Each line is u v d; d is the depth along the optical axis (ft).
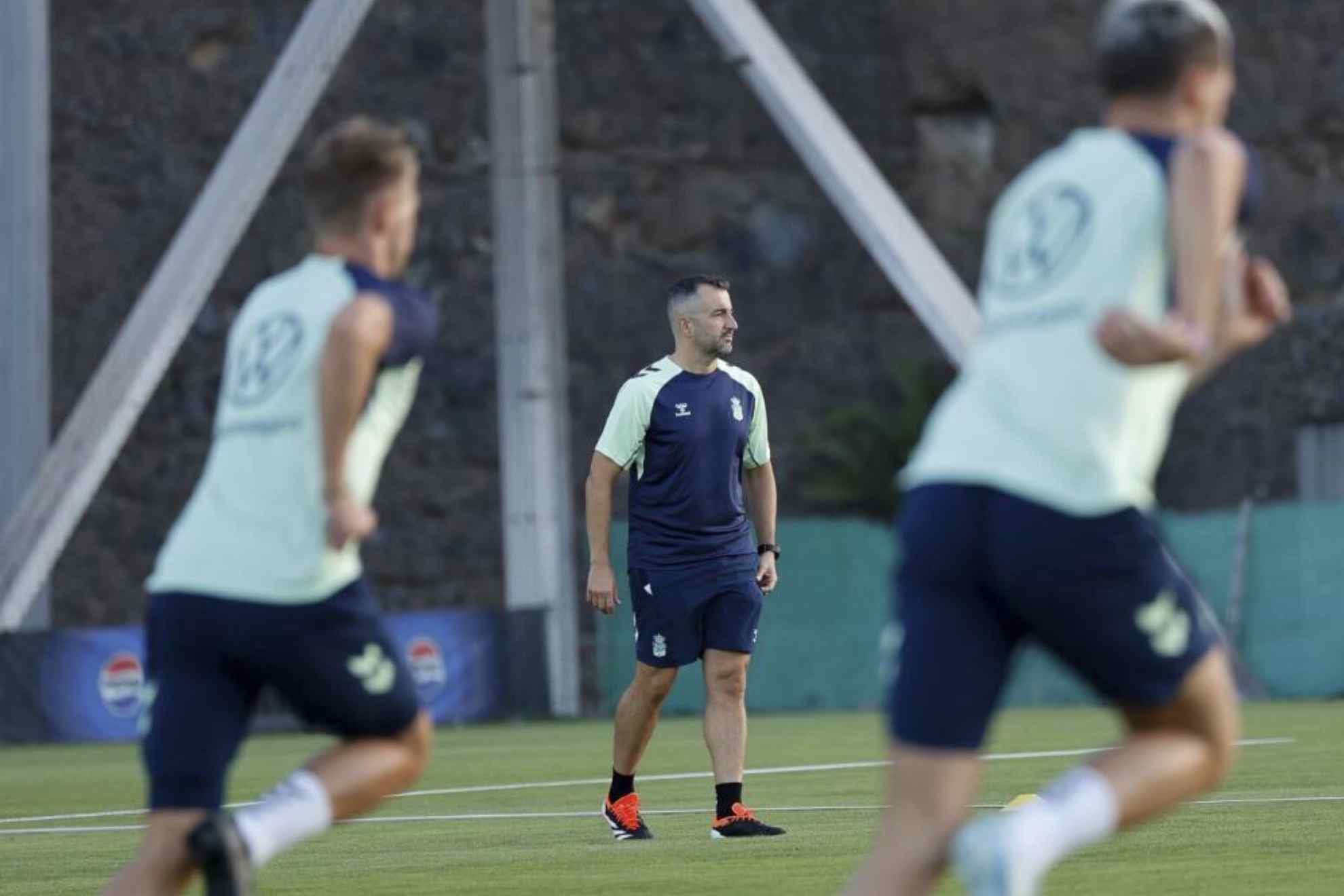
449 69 325.62
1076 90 349.41
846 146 219.00
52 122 320.91
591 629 308.19
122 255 319.88
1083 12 350.43
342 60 324.19
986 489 40.34
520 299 243.40
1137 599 40.29
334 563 45.78
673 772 136.56
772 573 90.58
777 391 337.52
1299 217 343.46
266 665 45.88
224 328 318.04
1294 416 332.39
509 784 127.54
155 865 45.39
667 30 337.93
